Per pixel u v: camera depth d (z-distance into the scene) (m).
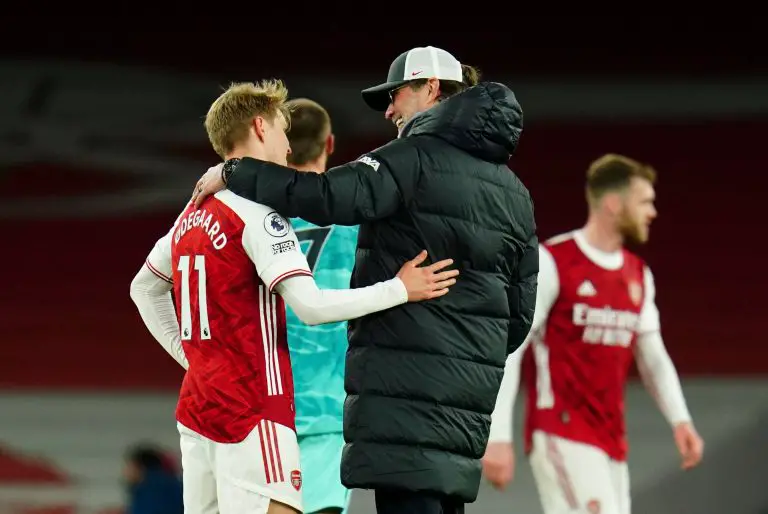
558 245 19.00
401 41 66.56
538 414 18.89
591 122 62.16
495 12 67.00
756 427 42.53
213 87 63.97
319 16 67.25
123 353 50.50
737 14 65.56
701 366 47.44
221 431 12.02
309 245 15.16
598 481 18.47
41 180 60.56
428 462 11.89
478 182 12.32
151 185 59.91
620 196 18.81
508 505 40.06
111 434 45.62
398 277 11.98
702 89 63.00
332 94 63.44
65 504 43.22
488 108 12.34
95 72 64.69
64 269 55.59
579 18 66.56
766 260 53.31
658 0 66.50
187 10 67.81
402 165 12.04
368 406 11.99
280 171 11.87
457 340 12.12
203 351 12.26
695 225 55.81
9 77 64.25
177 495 30.83
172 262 12.73
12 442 45.59
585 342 18.67
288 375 12.34
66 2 67.56
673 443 42.16
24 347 51.00
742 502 39.34
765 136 60.31
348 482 12.02
